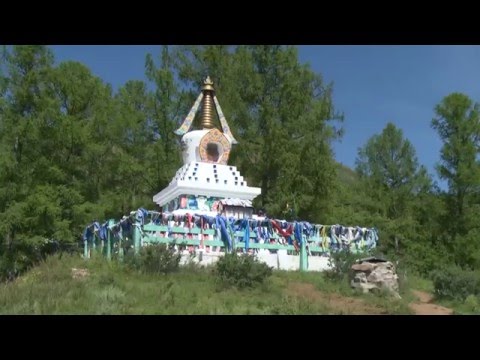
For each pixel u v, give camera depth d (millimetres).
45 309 17000
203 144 31781
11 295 18797
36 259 32875
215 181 30469
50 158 34969
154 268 22672
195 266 23578
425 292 24938
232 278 21406
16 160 33062
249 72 38281
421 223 41969
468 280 22141
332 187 37156
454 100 37375
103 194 37781
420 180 46062
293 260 27641
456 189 37531
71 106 36844
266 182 37844
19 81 34125
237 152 37219
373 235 30250
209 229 26453
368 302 20656
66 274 22188
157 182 38656
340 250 26109
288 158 36031
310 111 38000
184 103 39406
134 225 25062
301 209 36844
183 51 39938
